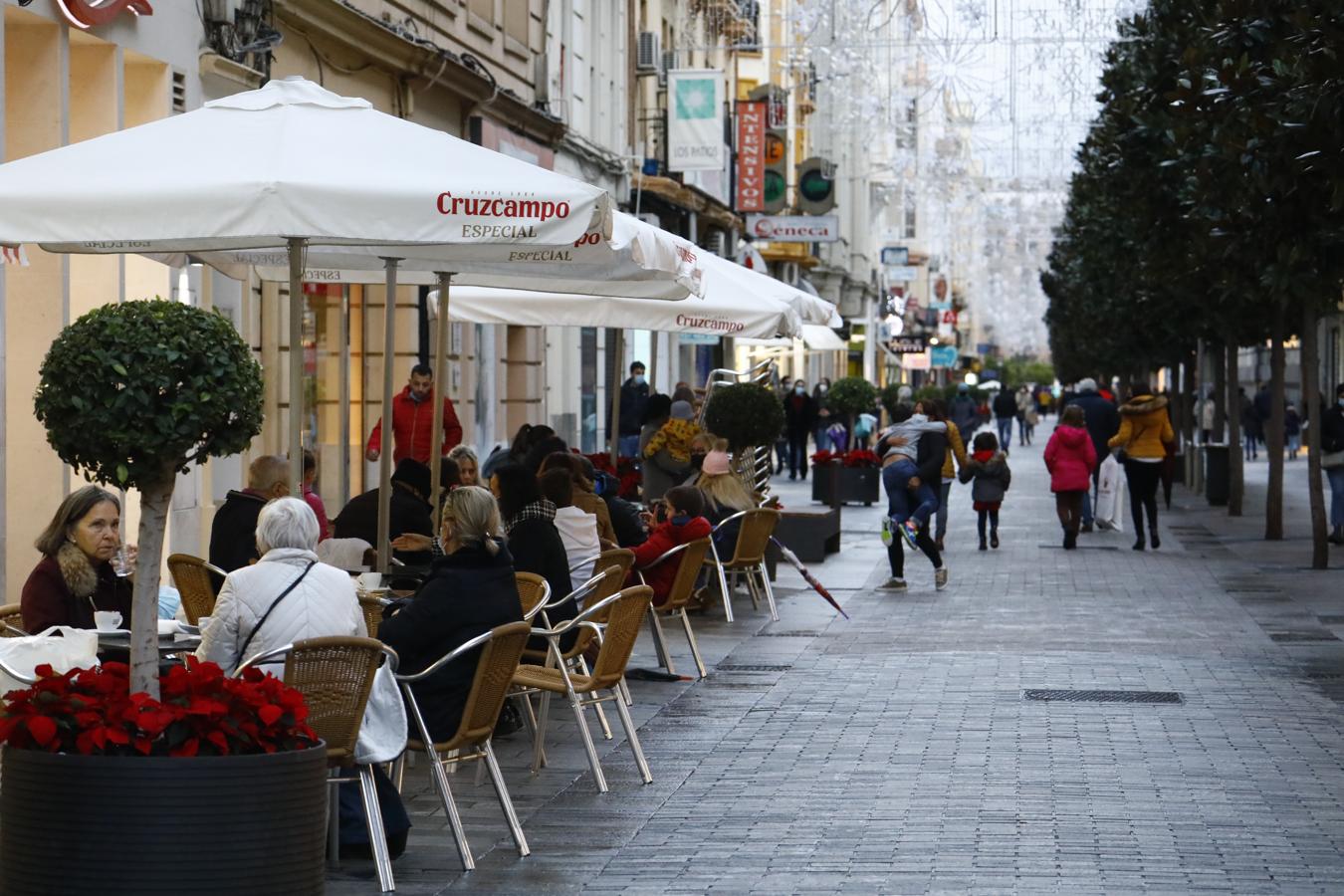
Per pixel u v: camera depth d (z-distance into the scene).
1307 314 24.58
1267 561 26.12
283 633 8.82
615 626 11.05
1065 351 86.75
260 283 22.30
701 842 9.47
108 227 9.62
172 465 7.77
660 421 25.80
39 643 8.55
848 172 87.62
